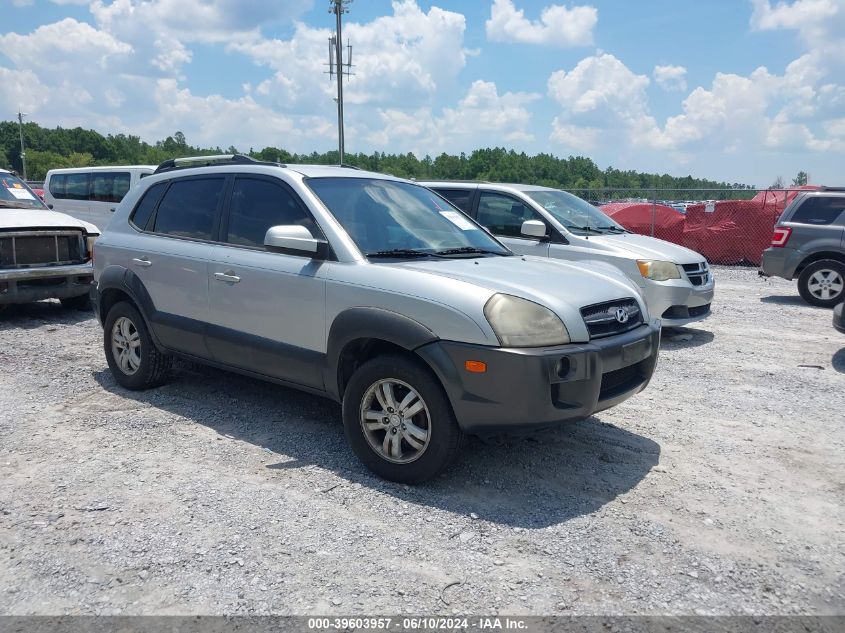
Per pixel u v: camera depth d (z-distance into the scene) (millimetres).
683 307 8000
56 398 5582
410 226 4840
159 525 3500
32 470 4164
